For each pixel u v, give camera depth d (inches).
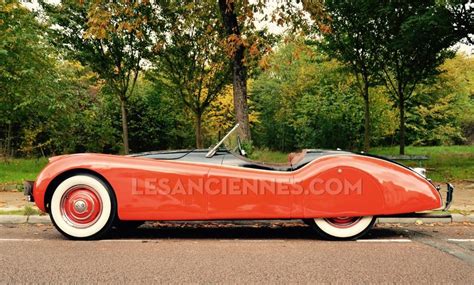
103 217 208.7
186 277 150.8
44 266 164.6
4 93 572.1
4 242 207.6
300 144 1339.8
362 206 205.2
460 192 387.5
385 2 661.9
